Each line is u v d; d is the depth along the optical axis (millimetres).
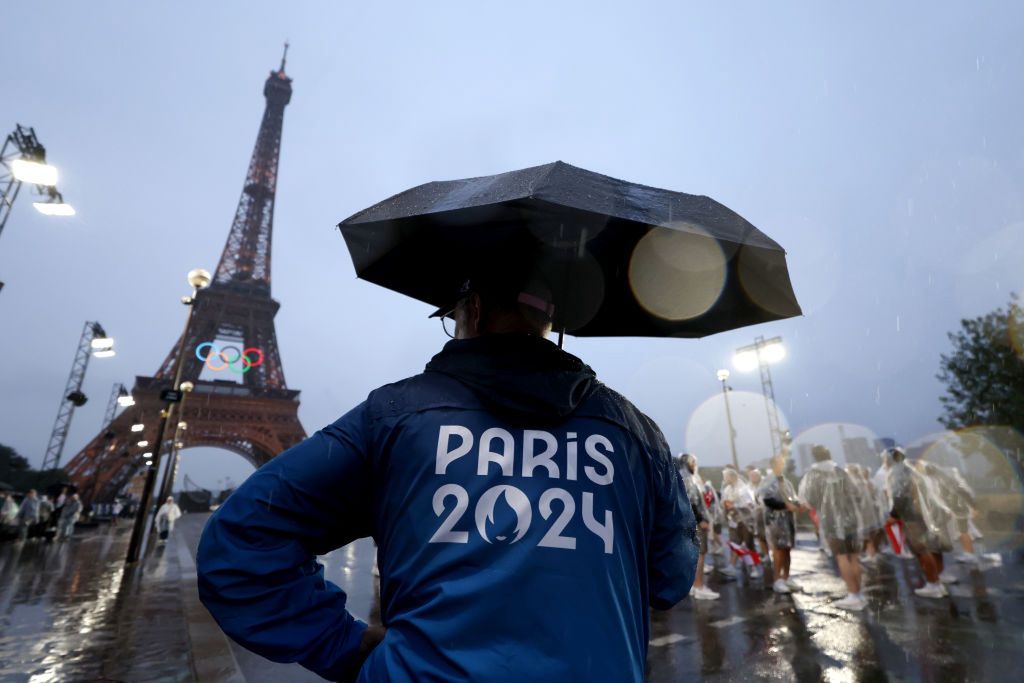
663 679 4684
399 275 1781
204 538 1056
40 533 20922
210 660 5027
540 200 1201
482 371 1141
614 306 1880
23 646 5586
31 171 10727
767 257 1547
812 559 11695
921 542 7586
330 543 1145
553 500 1045
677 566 1293
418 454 1073
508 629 920
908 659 4926
